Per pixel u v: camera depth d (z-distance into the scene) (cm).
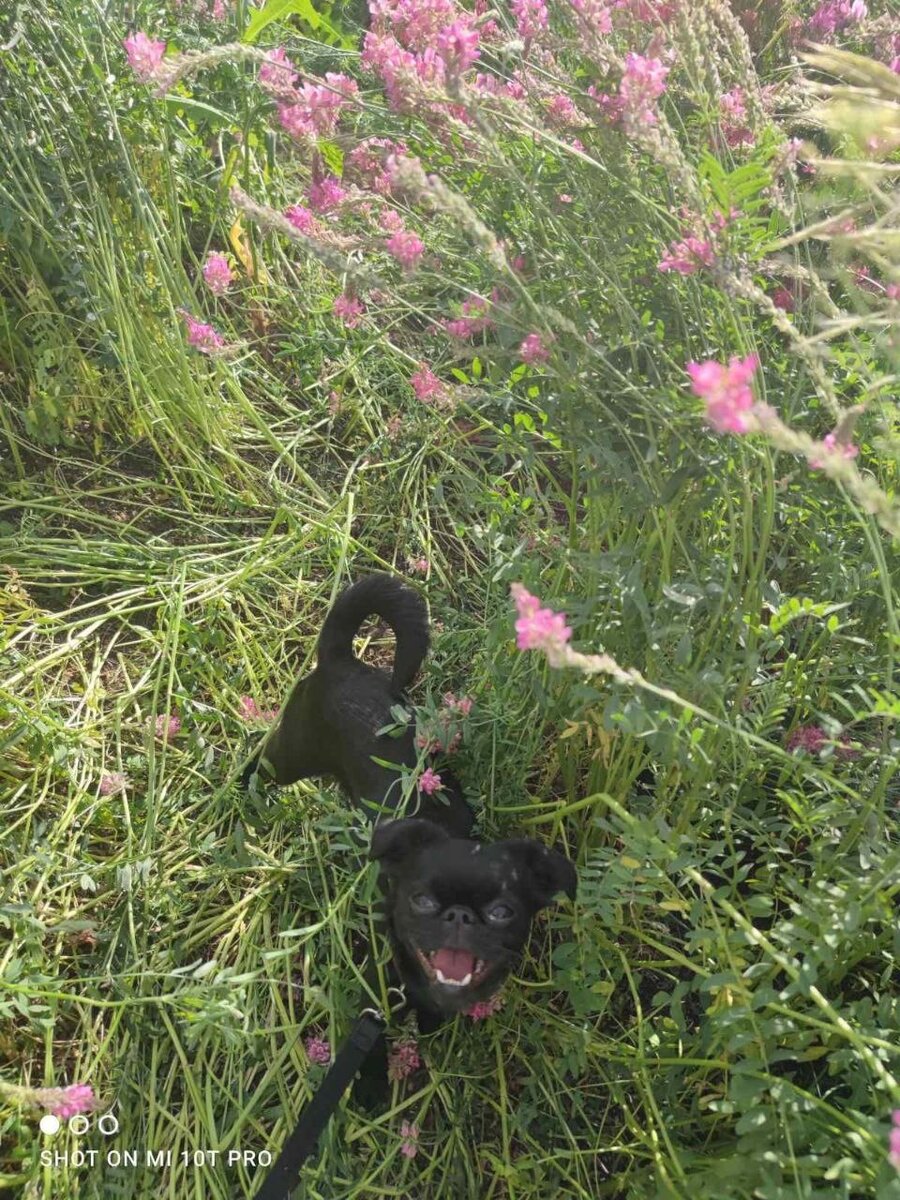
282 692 117
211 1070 85
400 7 87
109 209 136
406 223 96
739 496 90
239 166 152
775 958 63
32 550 125
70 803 100
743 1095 63
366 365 147
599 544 94
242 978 79
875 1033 68
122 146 130
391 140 98
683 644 75
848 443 58
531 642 56
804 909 68
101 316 131
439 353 144
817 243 101
